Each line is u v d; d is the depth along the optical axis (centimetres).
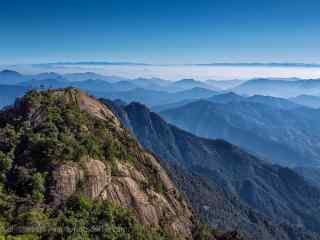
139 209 4944
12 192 4281
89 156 5000
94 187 4656
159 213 5269
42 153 4731
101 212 4366
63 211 4203
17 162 4659
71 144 4959
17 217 3934
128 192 5006
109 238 4050
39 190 4312
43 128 5200
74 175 4591
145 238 4412
